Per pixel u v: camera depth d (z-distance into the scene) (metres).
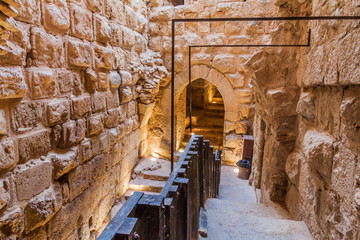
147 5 6.32
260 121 4.40
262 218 2.32
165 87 6.61
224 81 6.30
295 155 2.77
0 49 1.79
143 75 5.86
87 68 3.42
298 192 2.56
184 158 1.77
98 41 3.75
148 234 1.07
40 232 2.60
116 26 4.45
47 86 2.62
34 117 2.47
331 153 1.69
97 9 3.65
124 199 5.18
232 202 3.02
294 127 2.95
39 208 2.47
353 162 1.40
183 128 8.24
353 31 1.37
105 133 4.12
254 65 3.04
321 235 1.84
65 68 2.96
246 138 6.00
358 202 1.26
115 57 4.44
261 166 4.55
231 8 5.89
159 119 6.82
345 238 1.45
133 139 5.90
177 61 6.36
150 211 1.05
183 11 6.14
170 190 1.31
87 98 3.45
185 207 1.50
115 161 4.69
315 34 2.06
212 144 8.30
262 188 4.01
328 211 1.73
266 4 5.67
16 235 2.23
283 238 2.01
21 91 2.21
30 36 2.40
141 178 5.89
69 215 3.09
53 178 2.79
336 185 1.61
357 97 1.39
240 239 1.98
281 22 2.75
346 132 1.50
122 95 4.80
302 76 2.49
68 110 3.01
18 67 2.26
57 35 2.80
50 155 2.74
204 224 2.14
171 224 1.22
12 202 2.20
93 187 3.79
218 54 6.18
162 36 6.37
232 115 6.48
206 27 6.11
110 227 0.85
